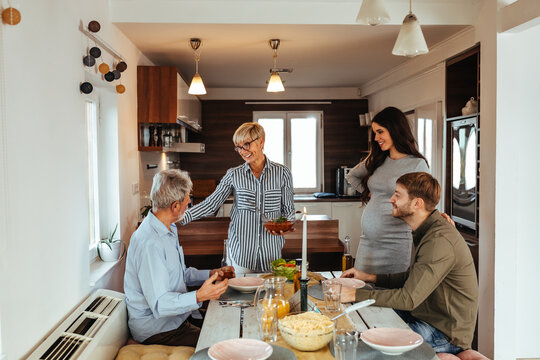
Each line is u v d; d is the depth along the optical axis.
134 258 2.18
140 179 4.20
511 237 3.20
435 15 3.47
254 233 2.89
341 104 7.07
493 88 3.20
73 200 2.28
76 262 2.30
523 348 3.28
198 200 6.30
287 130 7.07
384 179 2.75
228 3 3.44
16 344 1.63
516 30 3.06
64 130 2.17
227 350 1.60
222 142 7.03
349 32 3.74
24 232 1.71
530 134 3.19
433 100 4.54
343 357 1.41
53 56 2.05
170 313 2.06
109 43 3.29
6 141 1.56
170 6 3.39
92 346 1.78
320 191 7.15
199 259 3.79
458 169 3.88
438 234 2.01
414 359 1.56
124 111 3.61
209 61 4.85
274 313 1.74
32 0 1.82
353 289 2.06
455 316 2.03
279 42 4.01
